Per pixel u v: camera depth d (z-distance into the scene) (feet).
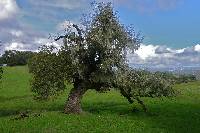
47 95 200.75
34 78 201.46
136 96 207.31
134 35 196.34
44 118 181.16
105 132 155.33
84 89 198.39
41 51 200.85
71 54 189.78
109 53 190.60
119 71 193.47
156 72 205.26
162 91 202.28
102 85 199.11
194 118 198.29
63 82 200.23
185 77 424.05
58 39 195.93
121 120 183.32
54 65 196.85
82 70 192.44
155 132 160.04
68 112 195.62
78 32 193.47
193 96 300.81
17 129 158.40
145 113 214.28
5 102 296.92
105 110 226.79
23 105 271.28
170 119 194.29
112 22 191.31
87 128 161.07
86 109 235.20
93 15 193.67
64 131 154.71
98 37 186.60
